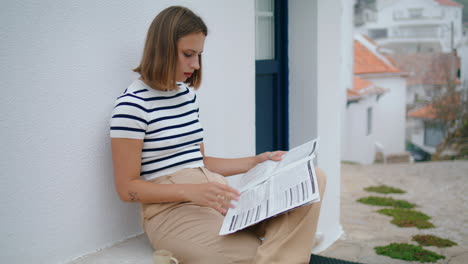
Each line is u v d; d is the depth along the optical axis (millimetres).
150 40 1983
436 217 5277
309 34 3723
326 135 3959
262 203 1808
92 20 2094
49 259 2002
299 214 1853
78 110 2066
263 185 1965
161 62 1959
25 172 1888
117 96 2242
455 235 4582
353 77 12227
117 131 1893
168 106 2047
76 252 2104
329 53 3895
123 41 2248
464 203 5961
